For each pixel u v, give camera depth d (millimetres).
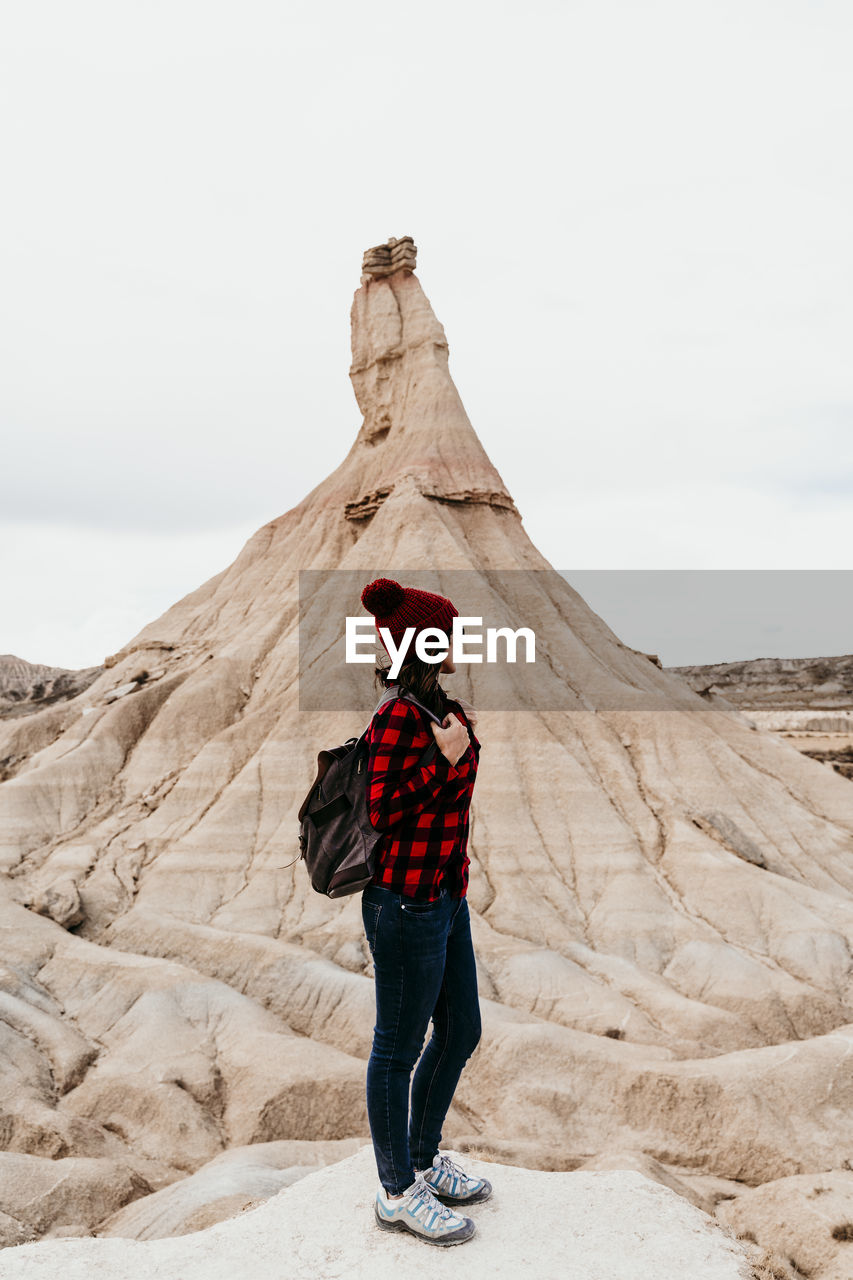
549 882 39094
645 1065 26812
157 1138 25406
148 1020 29906
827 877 41750
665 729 47344
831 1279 9117
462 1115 26688
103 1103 26688
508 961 33812
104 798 46219
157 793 45938
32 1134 24391
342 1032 30219
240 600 61500
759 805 45125
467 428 59938
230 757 46188
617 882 38938
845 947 35312
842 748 83000
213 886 39406
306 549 60969
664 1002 31672
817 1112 24656
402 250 65688
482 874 39656
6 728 55281
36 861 41781
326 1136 25312
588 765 44781
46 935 35125
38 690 80188
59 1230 19547
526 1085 26891
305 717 46062
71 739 50344
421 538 52344
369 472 62312
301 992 32031
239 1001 31031
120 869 40812
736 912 37344
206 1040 29281
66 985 32344
